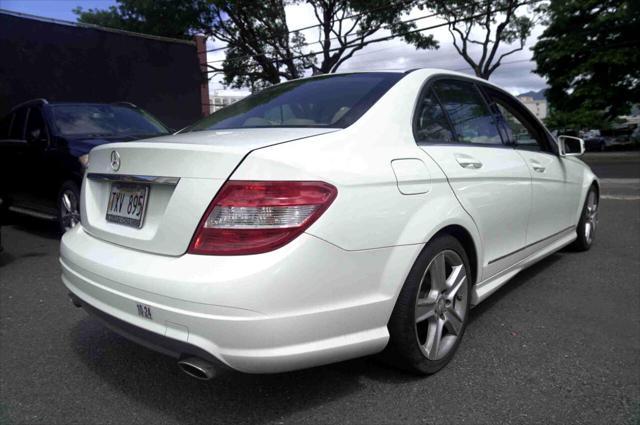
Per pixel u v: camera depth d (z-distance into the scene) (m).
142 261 2.09
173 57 15.20
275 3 24.45
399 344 2.36
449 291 2.62
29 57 12.27
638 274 4.27
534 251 3.72
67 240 2.66
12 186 6.42
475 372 2.60
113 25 26.50
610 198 8.77
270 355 1.89
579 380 2.51
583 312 3.42
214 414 2.28
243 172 1.94
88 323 3.39
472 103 3.23
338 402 2.34
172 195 2.05
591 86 32.38
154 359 2.84
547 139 4.07
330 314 2.02
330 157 2.09
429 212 2.39
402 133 2.48
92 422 2.23
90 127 5.94
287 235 1.90
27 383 2.58
